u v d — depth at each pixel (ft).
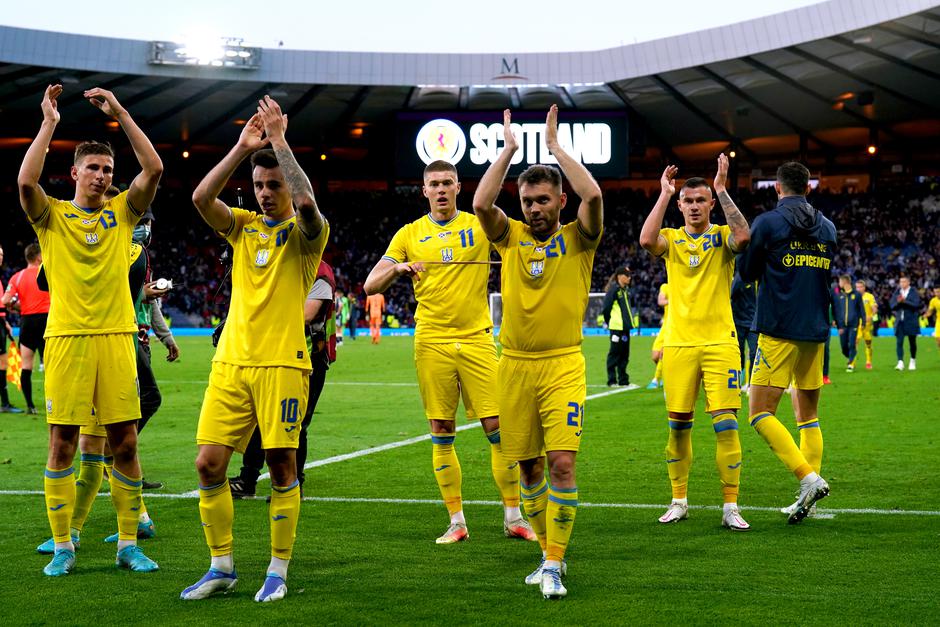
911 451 26.86
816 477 18.06
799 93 119.96
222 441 14.14
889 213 138.82
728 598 13.38
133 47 104.78
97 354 15.48
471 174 121.49
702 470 24.43
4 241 137.18
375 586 14.25
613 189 157.48
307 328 20.70
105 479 23.06
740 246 18.57
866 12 92.38
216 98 120.78
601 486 22.44
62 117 125.80
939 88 115.24
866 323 59.36
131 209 15.99
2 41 96.84
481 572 15.08
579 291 14.80
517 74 112.16
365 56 112.88
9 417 36.99
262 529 18.31
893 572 14.69
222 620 12.64
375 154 145.48
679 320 19.16
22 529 18.19
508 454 15.26
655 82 115.96
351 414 37.86
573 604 13.17
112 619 12.73
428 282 18.63
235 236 14.62
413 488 22.52
